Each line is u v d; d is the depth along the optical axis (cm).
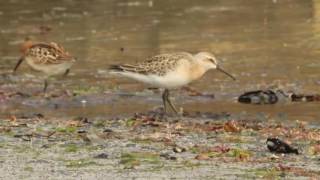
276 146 1268
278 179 1090
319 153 1255
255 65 2062
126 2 3012
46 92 1873
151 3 2980
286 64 2062
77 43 2388
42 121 1556
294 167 1159
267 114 1628
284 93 1770
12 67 2128
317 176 1105
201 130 1448
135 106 1741
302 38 2341
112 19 2723
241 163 1186
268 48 2241
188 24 2602
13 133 1428
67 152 1268
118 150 1280
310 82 1891
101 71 2050
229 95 1806
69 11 2875
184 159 1214
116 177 1103
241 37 2386
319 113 1628
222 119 1591
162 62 1702
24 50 1955
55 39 2445
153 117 1605
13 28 2622
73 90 1878
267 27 2508
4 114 1683
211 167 1160
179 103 1758
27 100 1809
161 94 1839
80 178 1100
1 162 1201
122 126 1498
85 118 1598
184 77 1706
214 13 2764
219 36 2412
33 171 1144
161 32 2498
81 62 2155
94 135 1400
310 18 2602
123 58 2181
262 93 1756
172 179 1091
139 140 1355
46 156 1240
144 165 1175
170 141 1348
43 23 2688
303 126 1498
